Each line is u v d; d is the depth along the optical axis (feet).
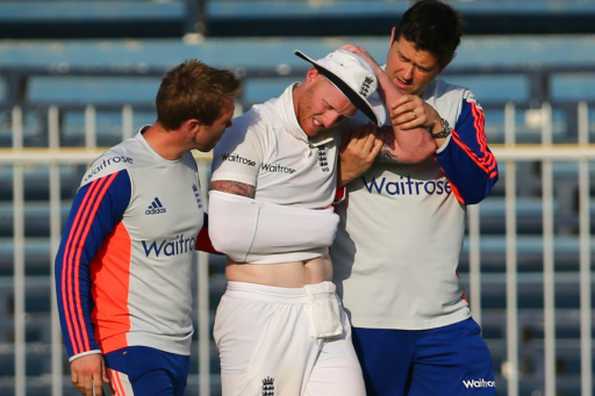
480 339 51.42
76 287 43.29
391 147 48.21
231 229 45.73
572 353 92.43
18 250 75.61
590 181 99.14
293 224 46.29
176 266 45.52
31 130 97.04
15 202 74.69
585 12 127.03
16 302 76.28
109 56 122.31
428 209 49.93
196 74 43.65
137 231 44.55
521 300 94.17
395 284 49.96
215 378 89.92
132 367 44.78
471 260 74.08
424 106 47.03
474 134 49.60
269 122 46.39
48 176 100.73
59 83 117.91
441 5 46.65
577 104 79.41
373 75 44.98
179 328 45.91
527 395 89.40
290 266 46.93
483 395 50.90
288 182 46.50
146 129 45.83
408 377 51.75
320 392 46.85
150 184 44.42
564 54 121.90
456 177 48.70
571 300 93.86
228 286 47.67
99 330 44.98
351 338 49.75
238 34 128.36
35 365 90.89
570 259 95.04
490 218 96.48
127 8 128.36
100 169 44.09
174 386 46.19
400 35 46.73
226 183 45.88
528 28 127.65
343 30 127.65
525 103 79.15
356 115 48.39
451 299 50.55
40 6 128.57
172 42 123.24
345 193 49.90
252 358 46.47
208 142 44.73
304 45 123.95
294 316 46.65
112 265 44.83
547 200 74.08
